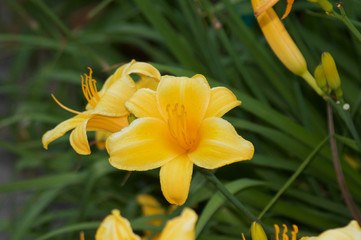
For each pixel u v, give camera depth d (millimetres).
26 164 938
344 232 469
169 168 523
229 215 698
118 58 959
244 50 804
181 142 535
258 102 635
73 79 974
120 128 568
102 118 560
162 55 881
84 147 537
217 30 684
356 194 666
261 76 780
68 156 837
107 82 586
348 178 661
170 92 536
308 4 715
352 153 743
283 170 727
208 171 534
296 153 654
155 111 540
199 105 537
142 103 538
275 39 579
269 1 545
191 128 540
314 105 755
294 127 636
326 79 565
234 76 751
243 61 777
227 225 714
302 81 724
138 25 918
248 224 693
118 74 576
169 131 538
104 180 810
